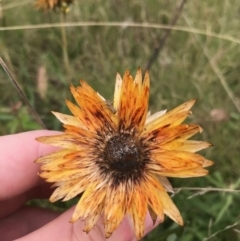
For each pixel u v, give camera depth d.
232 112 0.15
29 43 0.18
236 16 0.18
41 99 0.16
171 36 0.17
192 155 0.08
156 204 0.08
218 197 0.13
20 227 0.11
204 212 0.13
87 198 0.08
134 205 0.08
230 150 0.14
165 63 0.16
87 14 0.18
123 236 0.09
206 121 0.14
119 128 0.08
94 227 0.09
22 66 0.17
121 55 0.17
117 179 0.08
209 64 0.16
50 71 0.17
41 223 0.11
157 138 0.08
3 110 0.15
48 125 0.15
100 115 0.08
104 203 0.08
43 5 0.14
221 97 0.16
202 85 0.16
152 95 0.16
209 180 0.13
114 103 0.08
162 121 0.08
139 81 0.08
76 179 0.08
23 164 0.10
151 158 0.08
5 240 0.11
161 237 0.12
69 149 0.08
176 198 0.13
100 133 0.08
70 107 0.08
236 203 0.13
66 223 0.09
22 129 0.14
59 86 0.17
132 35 0.18
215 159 0.14
